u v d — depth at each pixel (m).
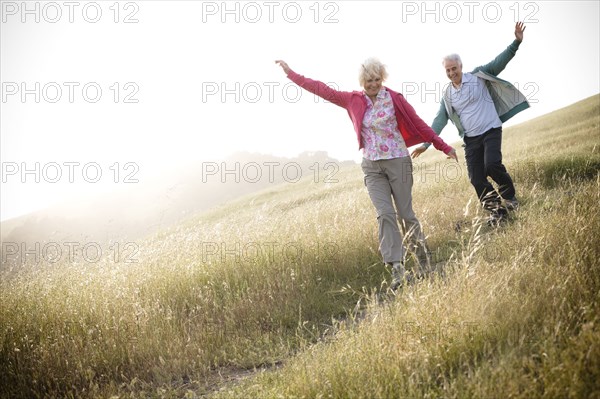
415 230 5.07
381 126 4.91
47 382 3.47
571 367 2.29
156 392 3.42
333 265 5.32
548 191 6.54
